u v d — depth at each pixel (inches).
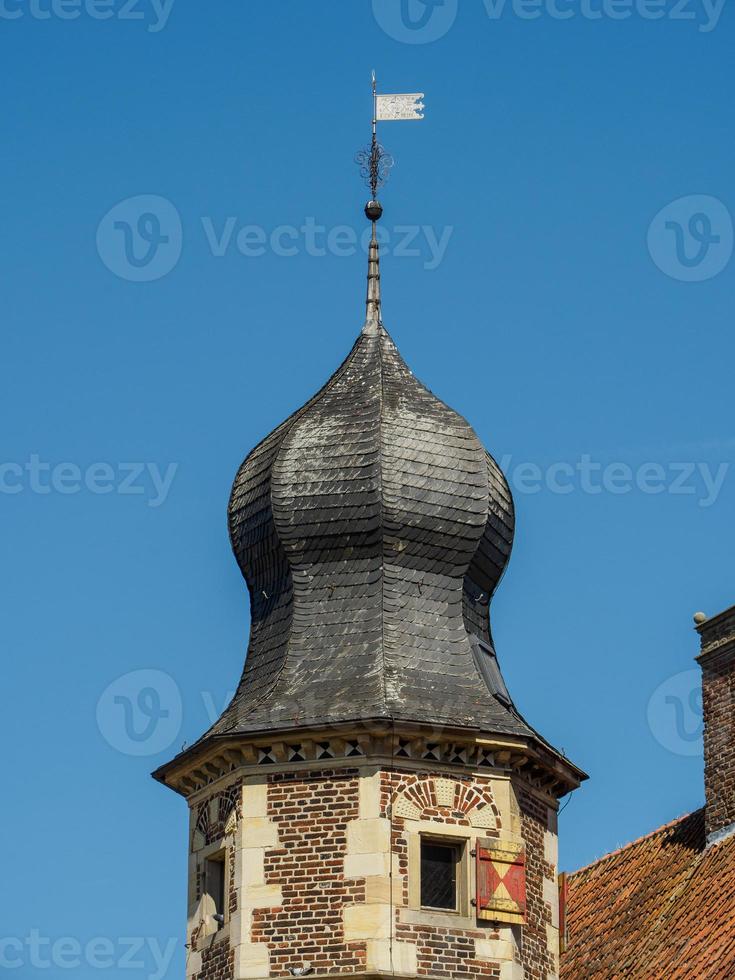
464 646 2101.4
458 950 1993.1
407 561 2118.6
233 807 2048.5
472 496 2137.1
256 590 2174.0
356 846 1998.0
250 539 2166.6
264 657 2123.5
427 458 2139.5
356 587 2110.0
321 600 2113.7
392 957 1969.7
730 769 2267.5
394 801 2010.3
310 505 2128.4
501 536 2158.0
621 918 2282.2
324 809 2015.3
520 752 2053.4
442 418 2169.0
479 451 2158.0
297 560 2128.4
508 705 2101.4
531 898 2057.1
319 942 1983.3
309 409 2182.6
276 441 2180.1
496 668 2133.4
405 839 2004.2
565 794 2140.7
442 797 2027.6
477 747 2042.3
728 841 2253.9
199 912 2071.9
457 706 2049.7
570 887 2429.9
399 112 2320.4
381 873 1987.0
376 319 2251.5
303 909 1995.6
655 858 2352.4
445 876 2021.4
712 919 2137.1
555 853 2110.0
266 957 1991.9
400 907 1984.5
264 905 2005.4
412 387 2194.9
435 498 2128.4
